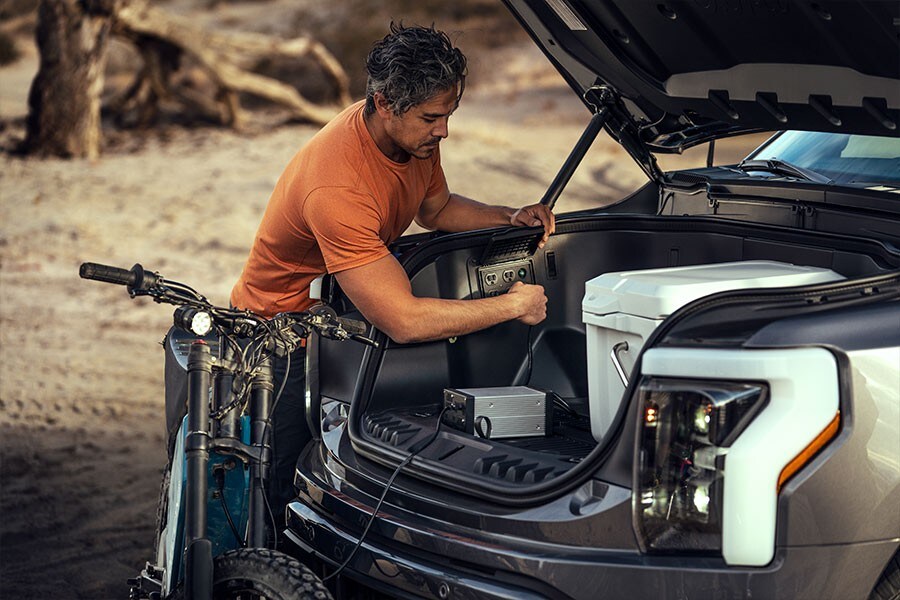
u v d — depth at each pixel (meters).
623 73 3.70
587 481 2.47
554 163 15.67
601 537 2.40
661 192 4.07
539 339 3.64
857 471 2.28
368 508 2.79
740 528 2.25
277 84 18.45
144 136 17.61
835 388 2.27
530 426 3.06
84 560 4.48
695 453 2.30
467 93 23.94
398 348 3.27
